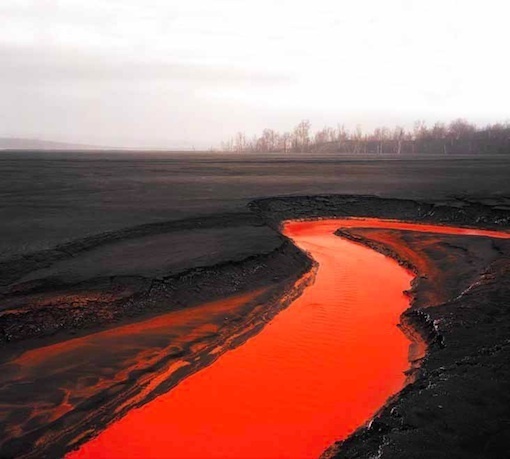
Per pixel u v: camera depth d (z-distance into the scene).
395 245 21.91
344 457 7.04
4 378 9.38
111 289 13.18
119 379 9.54
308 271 18.36
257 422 8.46
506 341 10.31
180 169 55.38
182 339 11.49
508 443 6.73
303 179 43.28
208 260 15.98
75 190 32.31
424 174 47.94
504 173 48.09
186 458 7.50
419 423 7.34
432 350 10.64
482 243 20.77
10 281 13.16
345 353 11.31
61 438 7.80
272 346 11.75
